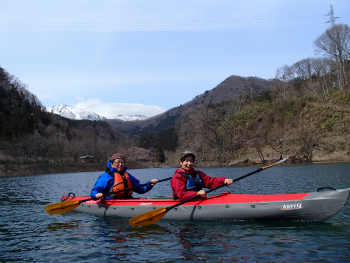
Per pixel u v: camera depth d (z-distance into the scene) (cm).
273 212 668
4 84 10081
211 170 3484
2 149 6091
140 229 686
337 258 462
